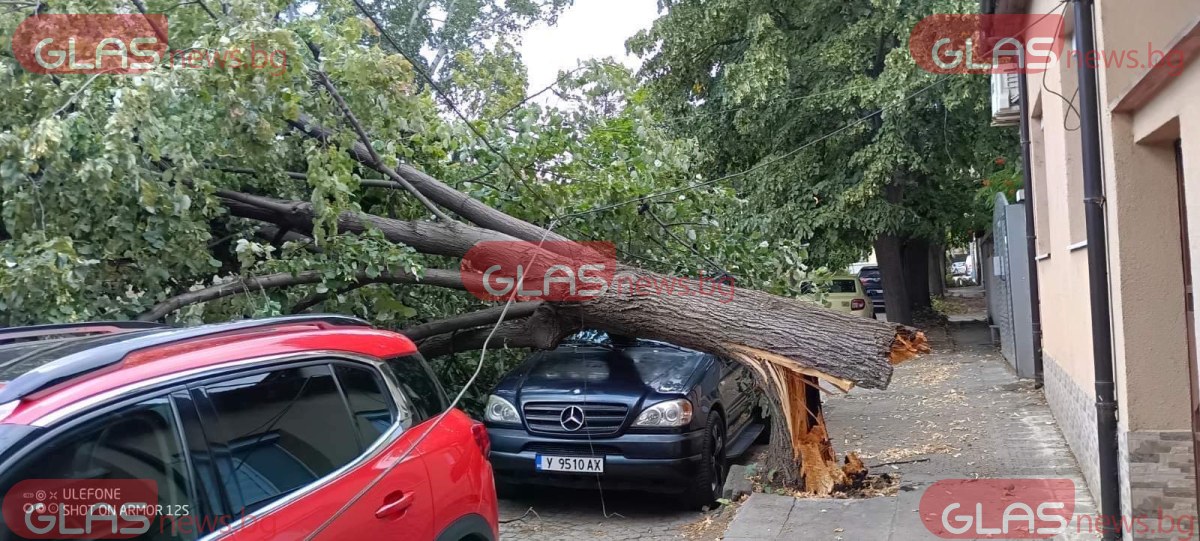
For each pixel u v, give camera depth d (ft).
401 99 19.86
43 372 7.79
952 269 186.29
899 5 45.68
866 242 55.62
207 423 8.64
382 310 20.88
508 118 24.43
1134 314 14.74
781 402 19.34
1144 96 13.74
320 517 9.21
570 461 20.68
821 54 48.70
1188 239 13.10
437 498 11.10
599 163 23.93
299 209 19.99
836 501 19.12
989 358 45.09
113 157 15.44
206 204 18.01
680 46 53.11
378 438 10.70
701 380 22.50
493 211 21.50
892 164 47.37
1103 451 15.70
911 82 44.91
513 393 21.90
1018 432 25.43
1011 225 36.35
